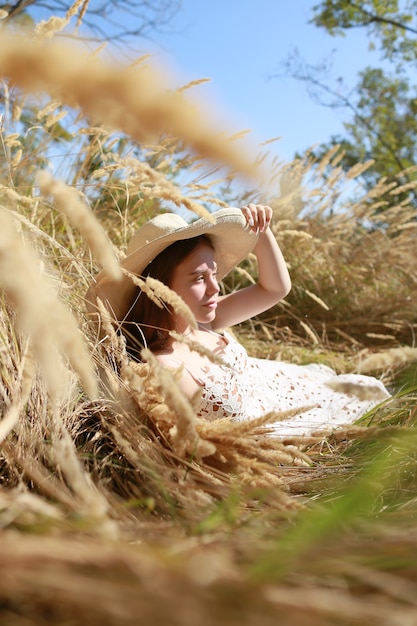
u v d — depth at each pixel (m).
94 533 0.65
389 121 10.97
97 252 0.51
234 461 1.04
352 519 0.79
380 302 4.17
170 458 1.14
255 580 0.48
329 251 4.53
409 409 1.59
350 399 2.17
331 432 1.08
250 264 3.84
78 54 0.28
